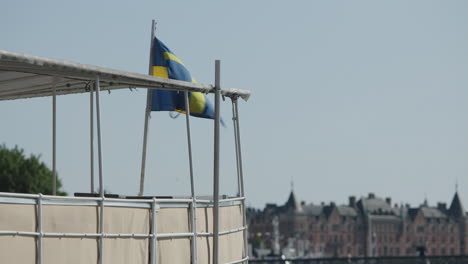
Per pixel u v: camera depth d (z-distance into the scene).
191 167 57.53
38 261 44.41
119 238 50.09
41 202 44.75
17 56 43.00
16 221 43.34
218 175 60.56
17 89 60.59
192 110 71.75
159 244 53.53
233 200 64.75
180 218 55.97
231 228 64.56
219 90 60.12
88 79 57.62
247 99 65.81
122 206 50.41
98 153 49.28
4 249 42.69
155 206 53.00
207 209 60.16
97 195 53.38
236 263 65.62
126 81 51.78
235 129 65.50
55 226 45.66
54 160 61.72
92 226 48.03
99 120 49.34
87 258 47.66
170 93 71.88
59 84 60.03
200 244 58.78
